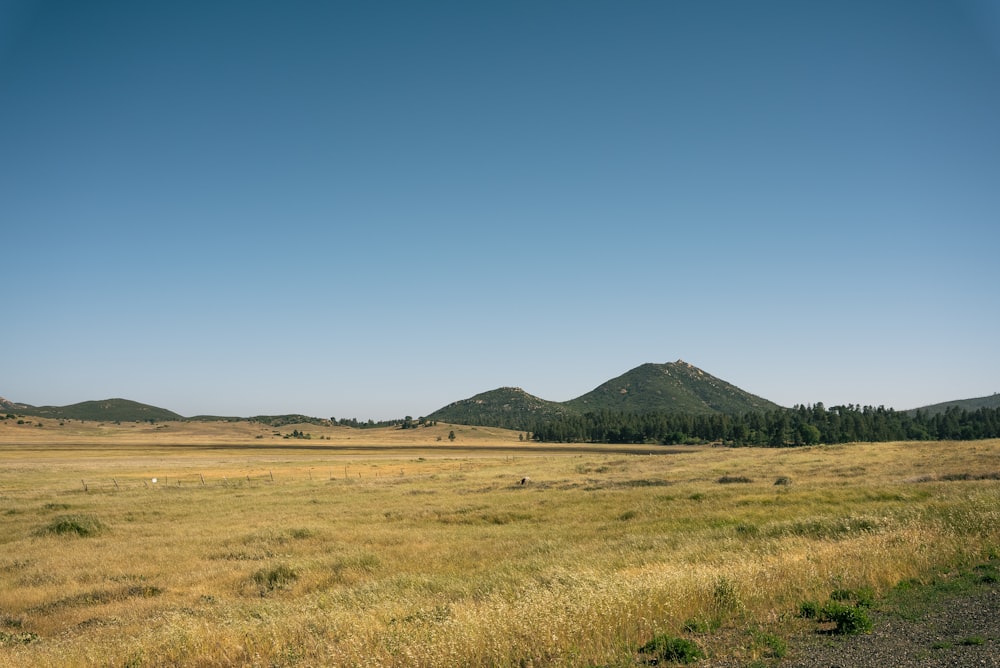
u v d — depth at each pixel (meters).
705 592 10.49
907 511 19.39
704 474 46.62
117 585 18.80
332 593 15.41
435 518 32.19
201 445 176.75
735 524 22.64
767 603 10.15
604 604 9.90
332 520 32.47
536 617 9.18
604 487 42.84
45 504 41.00
